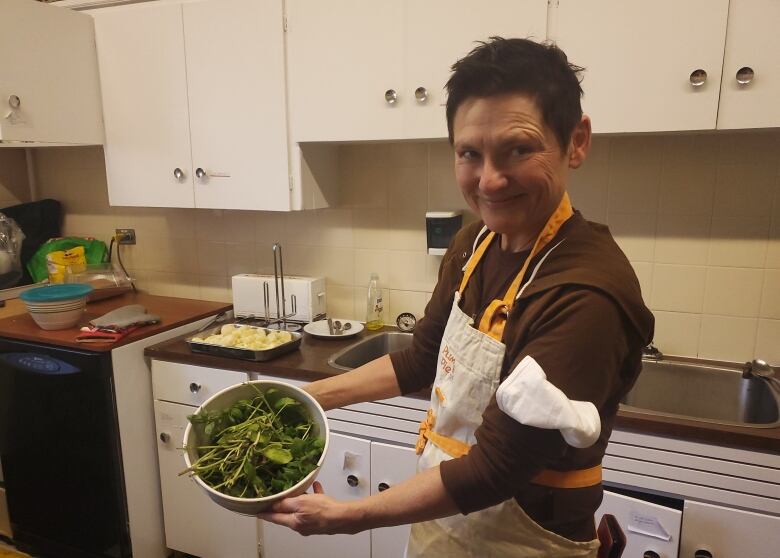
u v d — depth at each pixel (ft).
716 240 5.93
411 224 7.21
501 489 2.57
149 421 7.02
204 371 6.49
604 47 4.99
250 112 6.61
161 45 6.93
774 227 5.72
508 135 2.47
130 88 7.22
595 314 2.46
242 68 6.55
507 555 3.10
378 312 7.38
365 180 7.34
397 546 5.96
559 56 2.57
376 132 6.04
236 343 6.53
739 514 4.56
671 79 4.84
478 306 3.20
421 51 5.66
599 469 3.04
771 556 4.52
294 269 8.00
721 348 6.09
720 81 4.71
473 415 3.11
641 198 6.13
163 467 7.02
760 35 4.55
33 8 6.68
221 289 8.52
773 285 5.81
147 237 8.84
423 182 7.04
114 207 8.95
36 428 6.98
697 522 4.68
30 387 6.85
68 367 6.54
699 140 5.83
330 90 6.17
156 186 7.32
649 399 6.20
